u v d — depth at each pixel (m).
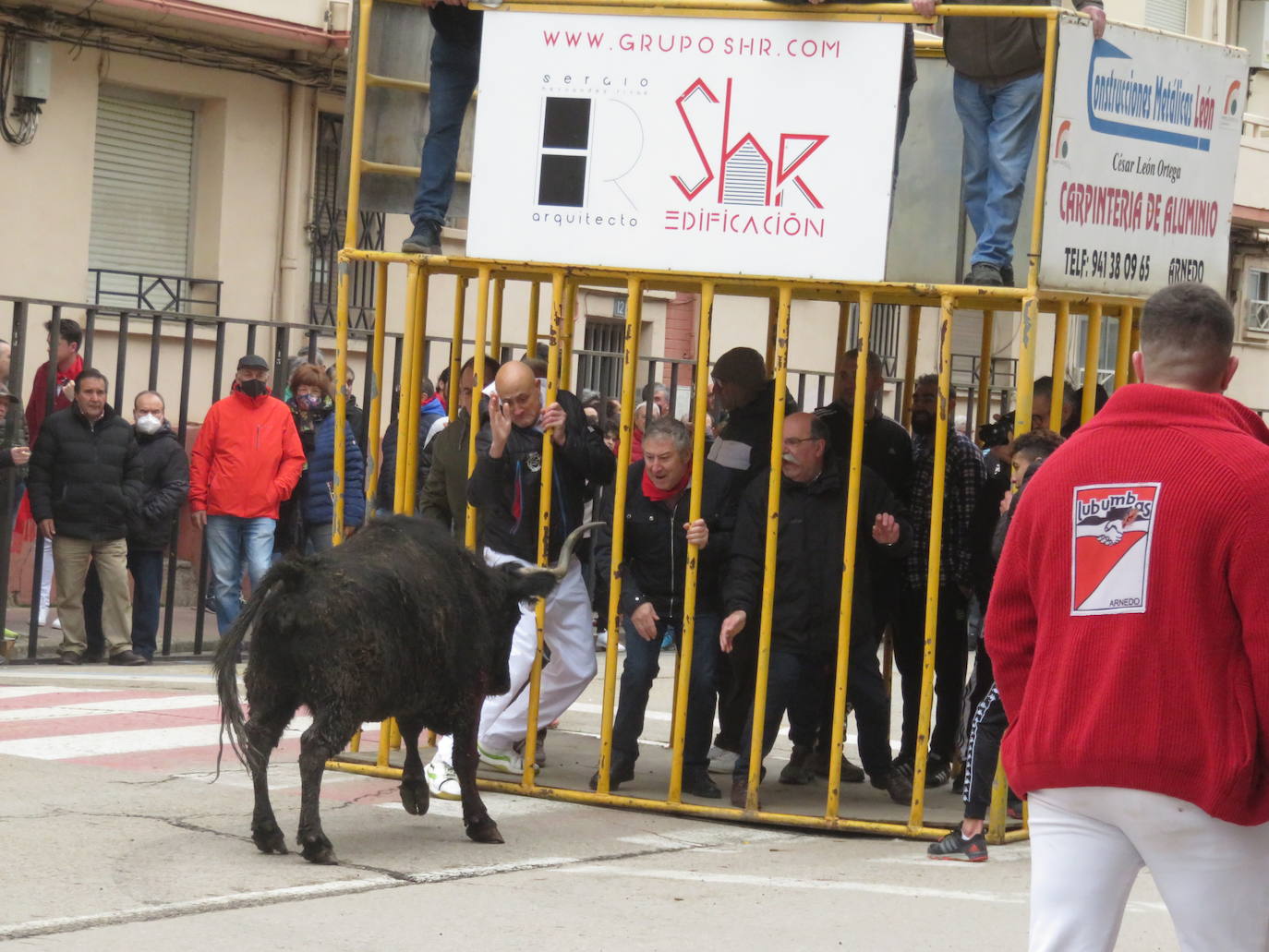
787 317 20.45
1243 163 62.78
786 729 29.47
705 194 20.61
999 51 20.27
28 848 17.36
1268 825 10.11
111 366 44.00
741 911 16.28
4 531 32.03
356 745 23.56
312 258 47.97
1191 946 10.25
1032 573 10.64
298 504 34.78
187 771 22.08
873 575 22.95
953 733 23.98
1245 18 66.50
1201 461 10.09
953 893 17.48
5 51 40.97
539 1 21.19
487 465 21.34
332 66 47.16
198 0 42.66
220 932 14.66
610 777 22.00
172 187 45.47
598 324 52.91
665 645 38.94
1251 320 66.88
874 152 20.00
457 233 49.47
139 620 33.25
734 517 21.69
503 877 17.31
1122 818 10.19
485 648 18.45
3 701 27.08
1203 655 9.99
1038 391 21.95
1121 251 20.72
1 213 41.22
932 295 20.86
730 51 20.48
